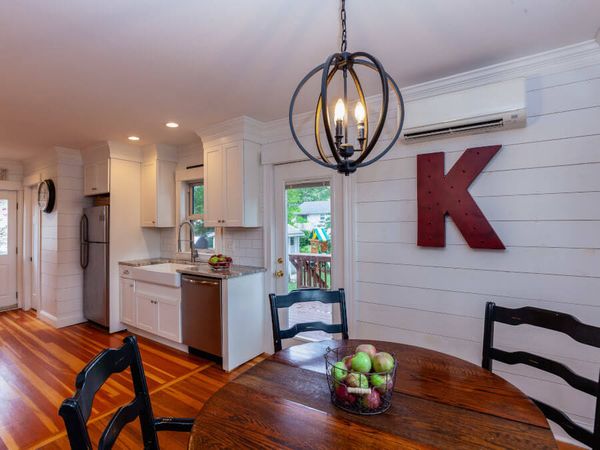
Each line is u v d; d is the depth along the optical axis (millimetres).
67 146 4105
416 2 1507
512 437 948
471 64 2113
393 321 2600
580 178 1946
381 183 2646
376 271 2678
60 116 2971
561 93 1990
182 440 2059
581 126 1940
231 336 2982
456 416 1053
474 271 2279
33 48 1846
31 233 5078
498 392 1202
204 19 1608
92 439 2014
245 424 1022
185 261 4055
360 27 1694
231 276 2990
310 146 3029
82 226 4328
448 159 2365
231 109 2861
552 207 2023
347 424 1020
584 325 1332
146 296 3686
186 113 2938
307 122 3039
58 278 4211
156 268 3895
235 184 3203
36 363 3139
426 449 903
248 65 2076
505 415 1057
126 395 2529
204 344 3119
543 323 1466
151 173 4121
